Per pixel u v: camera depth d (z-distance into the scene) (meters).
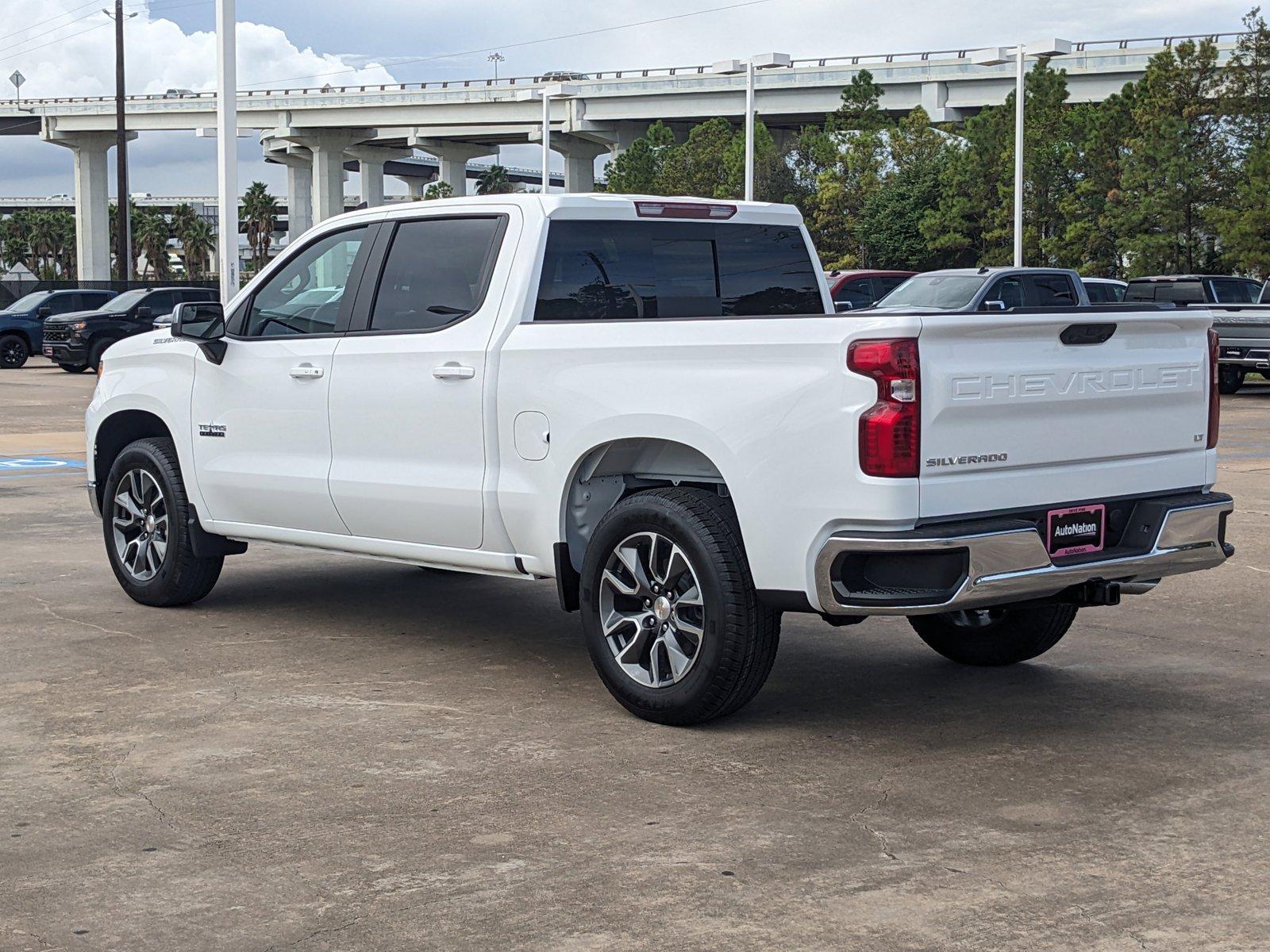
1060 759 5.38
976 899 4.06
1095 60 87.06
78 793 4.97
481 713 5.99
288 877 4.23
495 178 147.38
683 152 77.00
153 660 6.89
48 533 10.72
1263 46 45.06
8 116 127.56
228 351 7.49
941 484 5.12
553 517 6.10
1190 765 5.32
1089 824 4.68
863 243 64.94
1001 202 56.91
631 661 5.86
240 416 7.43
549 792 4.99
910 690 6.40
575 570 6.21
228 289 23.66
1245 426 19.72
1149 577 5.85
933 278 21.11
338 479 6.91
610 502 6.26
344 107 119.12
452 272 6.65
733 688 5.57
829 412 5.15
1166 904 4.03
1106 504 5.66
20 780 5.11
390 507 6.73
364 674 6.64
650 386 5.70
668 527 5.60
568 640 7.38
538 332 6.16
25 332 34.16
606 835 4.57
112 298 35.62
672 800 4.91
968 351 5.18
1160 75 46.38
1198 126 46.78
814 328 5.22
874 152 67.25
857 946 3.75
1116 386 5.61
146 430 8.45
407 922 3.91
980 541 5.10
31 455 16.03
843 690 6.41
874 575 5.19
